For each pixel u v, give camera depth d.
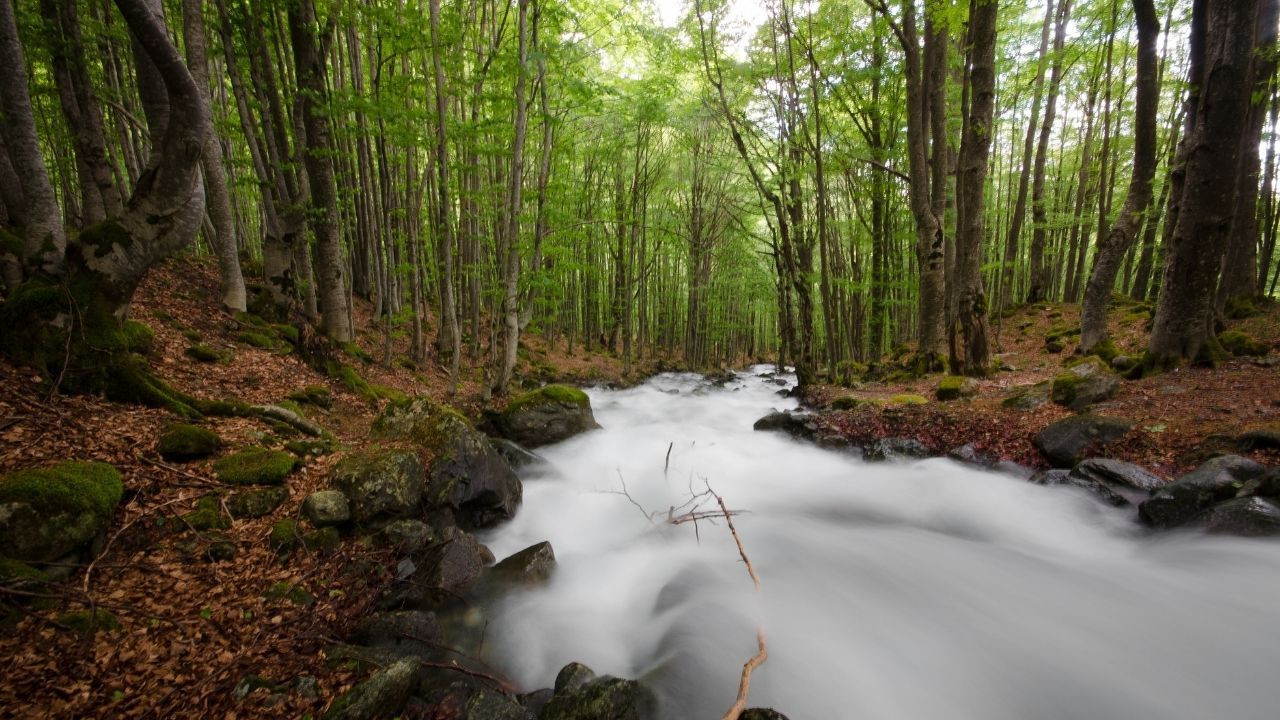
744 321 39.66
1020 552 5.93
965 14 10.31
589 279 26.86
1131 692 3.76
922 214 13.30
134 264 5.79
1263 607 4.29
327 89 10.31
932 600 5.06
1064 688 3.87
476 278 15.15
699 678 4.03
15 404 4.68
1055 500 6.46
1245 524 4.84
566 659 4.38
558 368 20.92
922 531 6.70
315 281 14.56
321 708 2.98
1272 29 9.09
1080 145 24.84
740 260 27.56
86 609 3.31
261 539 4.47
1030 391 9.34
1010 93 20.55
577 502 7.60
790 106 15.16
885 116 16.92
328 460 5.95
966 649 4.34
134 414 5.46
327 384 9.36
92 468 4.19
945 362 13.69
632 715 3.44
